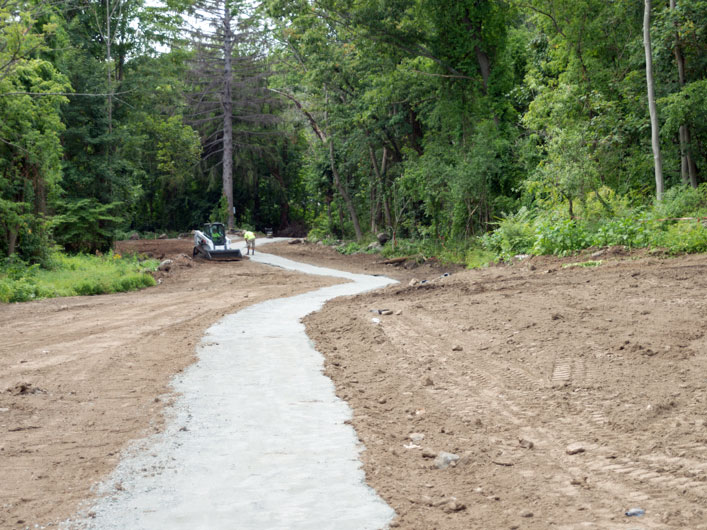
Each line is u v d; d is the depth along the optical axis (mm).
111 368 9188
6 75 25016
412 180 40125
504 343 9242
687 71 21453
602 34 25750
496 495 4367
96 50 45938
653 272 13000
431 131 40938
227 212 72312
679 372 6863
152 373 8836
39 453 5547
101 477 4902
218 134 78062
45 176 28922
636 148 23438
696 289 10836
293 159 79938
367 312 13617
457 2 33875
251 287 24656
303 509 4211
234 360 9594
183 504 4344
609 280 12898
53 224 29750
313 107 49406
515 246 22172
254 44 73750
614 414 5973
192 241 55312
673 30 19984
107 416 6715
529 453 5230
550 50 28312
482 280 16141
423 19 35688
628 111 23766
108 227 39562
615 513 3980
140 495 4527
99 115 39219
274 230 82000
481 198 33594
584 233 18312
